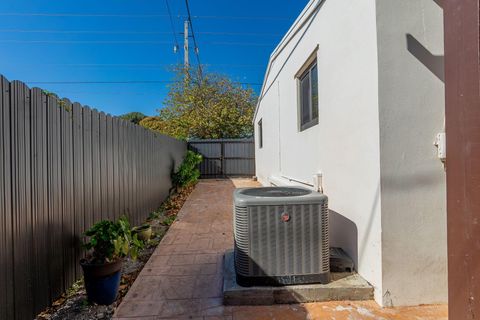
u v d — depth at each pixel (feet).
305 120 14.89
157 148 20.16
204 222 16.31
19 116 6.39
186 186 28.68
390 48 7.24
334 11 10.03
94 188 10.25
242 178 40.75
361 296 7.61
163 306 7.49
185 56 53.57
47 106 7.47
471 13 4.12
